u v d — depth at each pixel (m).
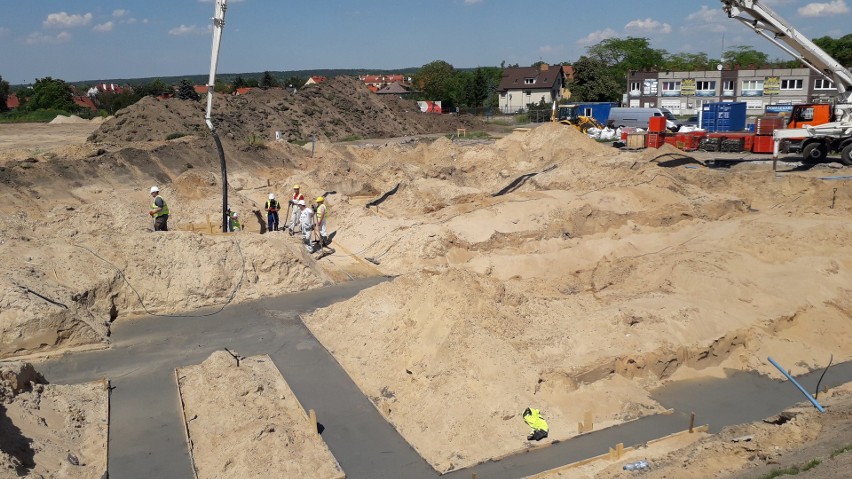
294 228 23.38
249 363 14.59
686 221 24.00
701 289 17.33
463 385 12.61
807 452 9.54
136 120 45.88
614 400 12.95
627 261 19.42
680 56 97.12
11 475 9.48
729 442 10.70
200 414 12.54
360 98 62.44
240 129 49.62
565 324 15.22
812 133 32.06
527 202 23.94
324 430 12.13
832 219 22.42
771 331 15.74
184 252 18.50
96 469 10.85
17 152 32.66
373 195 32.00
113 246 18.28
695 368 14.55
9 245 17.27
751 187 28.17
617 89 77.62
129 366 14.63
